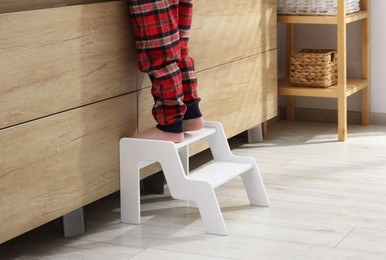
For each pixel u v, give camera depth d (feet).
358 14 12.03
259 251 7.25
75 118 7.43
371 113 12.80
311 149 11.20
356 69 12.84
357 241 7.48
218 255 7.17
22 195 6.83
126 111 8.19
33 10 6.80
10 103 6.60
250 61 10.87
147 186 9.31
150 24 7.81
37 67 6.87
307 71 11.96
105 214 8.53
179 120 8.04
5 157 6.60
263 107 11.46
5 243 7.62
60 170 7.29
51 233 7.91
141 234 7.82
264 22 11.22
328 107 13.03
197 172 8.21
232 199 8.93
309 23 11.89
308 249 7.29
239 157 8.62
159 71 7.92
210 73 9.76
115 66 7.94
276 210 8.48
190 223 8.13
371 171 9.98
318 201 8.78
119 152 8.14
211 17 9.67
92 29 7.55
